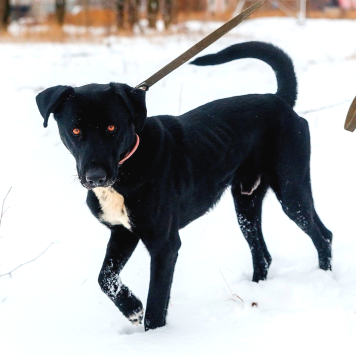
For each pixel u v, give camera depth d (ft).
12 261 18.24
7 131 29.78
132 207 13.97
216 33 16.11
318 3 125.29
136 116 13.61
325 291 15.76
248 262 18.51
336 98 33.27
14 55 51.93
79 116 13.20
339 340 12.69
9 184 24.03
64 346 13.32
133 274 17.51
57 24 78.43
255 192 17.51
